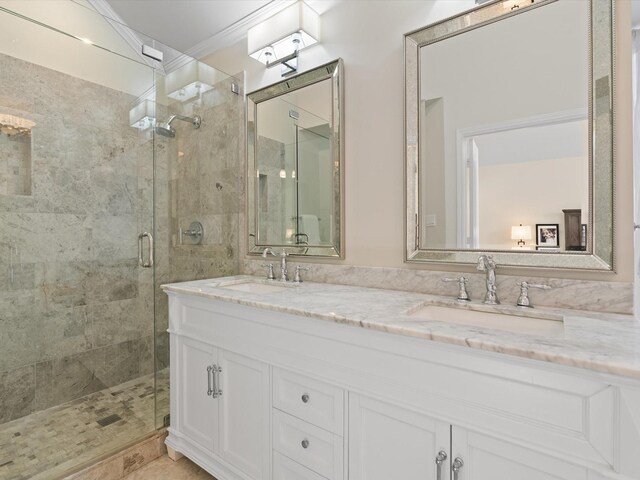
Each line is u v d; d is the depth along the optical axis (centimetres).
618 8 109
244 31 223
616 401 68
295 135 194
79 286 212
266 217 209
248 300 130
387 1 158
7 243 186
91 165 218
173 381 170
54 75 204
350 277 170
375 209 163
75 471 145
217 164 227
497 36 131
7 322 186
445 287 142
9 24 187
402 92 153
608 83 110
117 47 241
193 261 231
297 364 118
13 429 177
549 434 75
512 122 128
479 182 135
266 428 129
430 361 90
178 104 235
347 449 106
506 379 79
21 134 192
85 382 212
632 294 107
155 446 170
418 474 93
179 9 214
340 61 172
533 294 123
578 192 116
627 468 66
